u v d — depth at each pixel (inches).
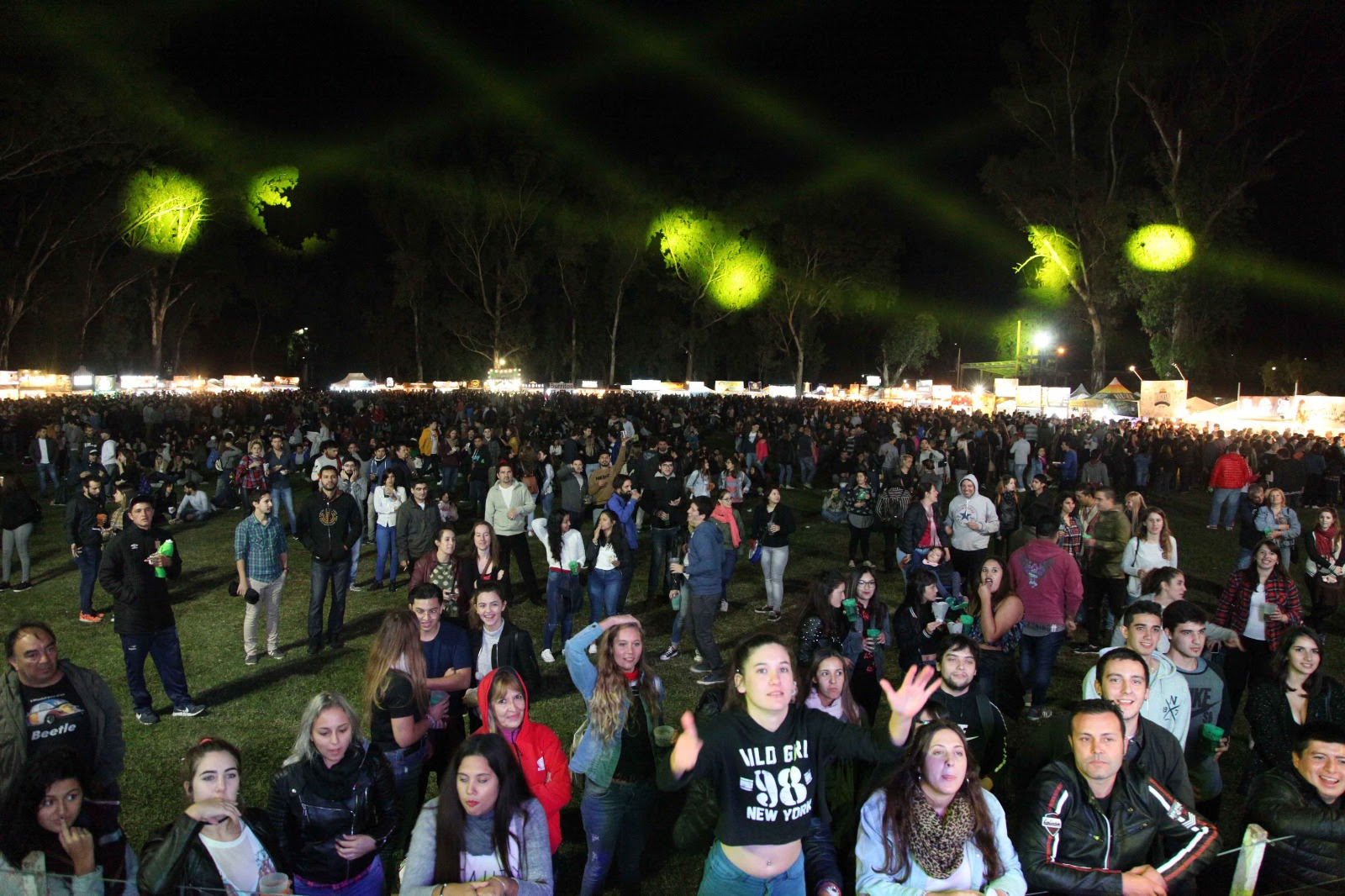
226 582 443.2
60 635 351.6
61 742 164.1
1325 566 307.0
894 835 135.9
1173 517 705.0
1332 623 385.4
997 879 134.3
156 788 221.3
